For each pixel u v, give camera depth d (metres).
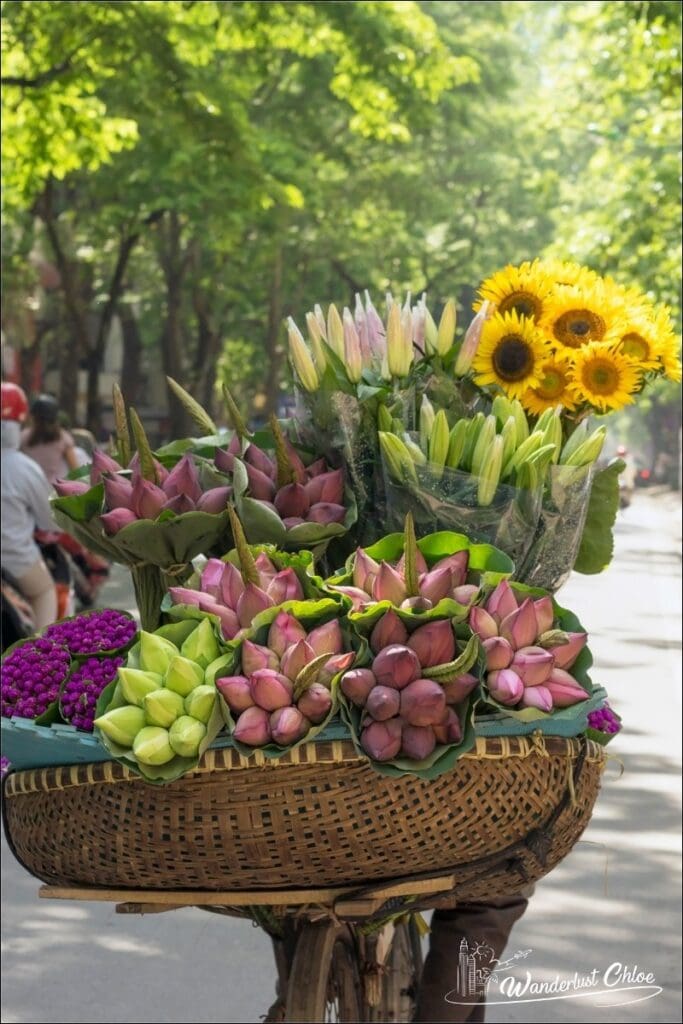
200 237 31.33
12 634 8.56
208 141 17.77
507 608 2.63
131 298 44.50
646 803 8.20
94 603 12.66
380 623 2.54
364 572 2.70
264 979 5.76
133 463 3.10
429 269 46.91
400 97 18.30
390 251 43.09
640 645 14.91
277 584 2.68
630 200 28.59
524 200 45.81
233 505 2.97
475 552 2.77
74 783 2.63
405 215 39.59
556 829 2.72
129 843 2.61
